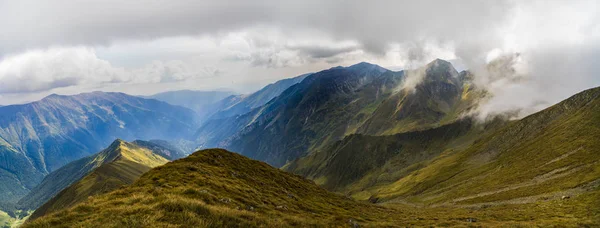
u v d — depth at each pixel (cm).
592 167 13238
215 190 5188
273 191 6919
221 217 3353
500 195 14425
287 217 4131
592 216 5959
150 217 3086
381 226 4994
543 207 8400
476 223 6022
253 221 3459
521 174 17188
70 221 3091
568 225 5253
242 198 5038
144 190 4494
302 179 11062
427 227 5469
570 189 11212
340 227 4481
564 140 19212
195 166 6612
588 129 18638
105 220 3039
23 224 3050
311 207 6353
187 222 3059
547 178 14788
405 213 9344
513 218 6931
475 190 17738
